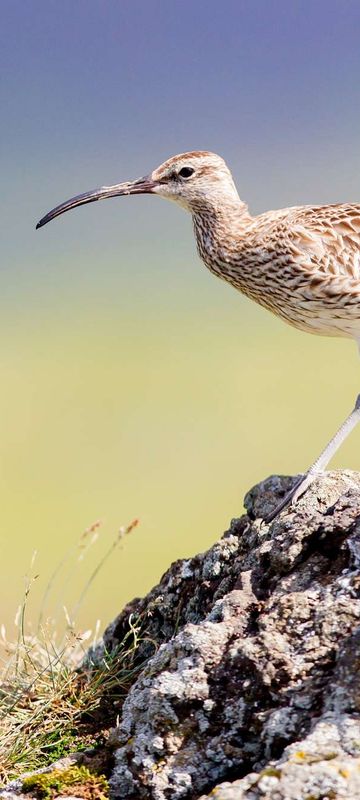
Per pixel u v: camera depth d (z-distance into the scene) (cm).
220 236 890
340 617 554
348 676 527
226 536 701
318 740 507
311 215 861
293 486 696
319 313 855
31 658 697
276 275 855
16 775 592
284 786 488
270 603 581
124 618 693
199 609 658
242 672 555
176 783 541
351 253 842
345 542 589
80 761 575
